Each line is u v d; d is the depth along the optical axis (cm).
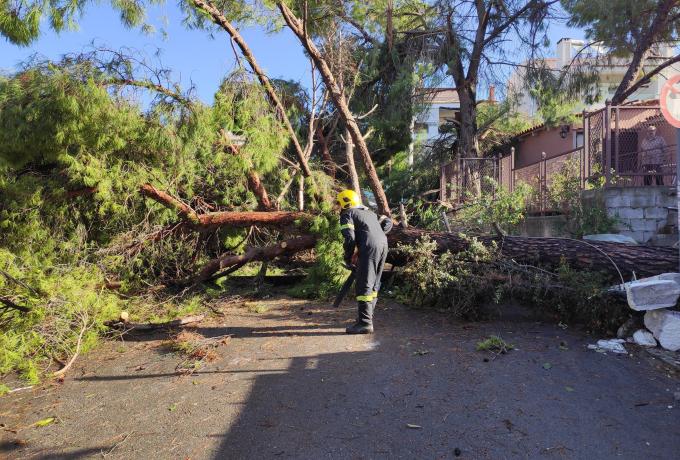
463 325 490
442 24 1355
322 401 341
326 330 498
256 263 805
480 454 273
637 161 786
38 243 577
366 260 481
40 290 459
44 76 553
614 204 721
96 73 570
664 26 1155
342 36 1000
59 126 547
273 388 365
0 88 566
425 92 1289
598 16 1158
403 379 369
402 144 1386
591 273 466
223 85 661
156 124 597
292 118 902
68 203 609
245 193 729
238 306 621
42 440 313
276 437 299
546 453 271
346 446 286
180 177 646
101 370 427
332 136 1152
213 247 735
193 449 291
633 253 489
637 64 1190
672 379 349
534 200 1003
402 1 1288
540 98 1312
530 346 422
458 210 870
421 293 559
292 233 694
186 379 393
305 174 742
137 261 638
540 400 328
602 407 316
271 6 703
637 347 405
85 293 488
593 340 432
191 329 525
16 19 590
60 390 390
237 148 676
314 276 668
